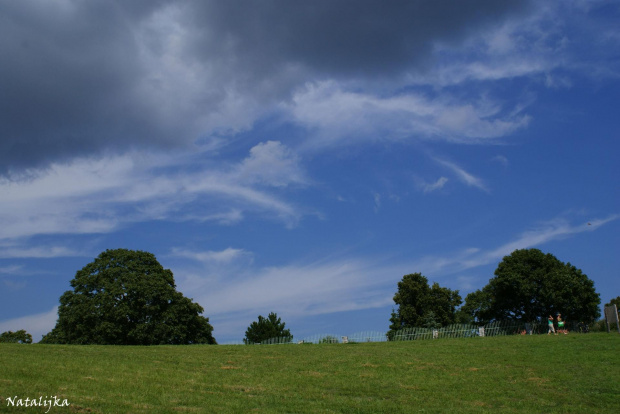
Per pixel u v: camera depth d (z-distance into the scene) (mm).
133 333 69125
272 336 96812
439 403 24734
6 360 28859
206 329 77125
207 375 28984
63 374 25859
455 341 45781
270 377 29281
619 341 39562
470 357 35688
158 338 71562
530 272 73562
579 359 33375
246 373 30188
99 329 68000
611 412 23594
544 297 71188
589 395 26094
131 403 21719
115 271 72250
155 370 29375
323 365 33281
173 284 76938
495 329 61906
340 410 23047
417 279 87750
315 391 26375
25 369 26203
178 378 27547
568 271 72875
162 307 73562
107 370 28141
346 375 30266
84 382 24469
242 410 21984
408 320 84812
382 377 29781
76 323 69500
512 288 74312
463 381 28922
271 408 22734
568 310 71438
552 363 32750
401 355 37250
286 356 36938
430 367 32594
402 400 25125
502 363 33344
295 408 22953
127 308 69375
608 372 29875
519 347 39312
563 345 39094
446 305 86062
